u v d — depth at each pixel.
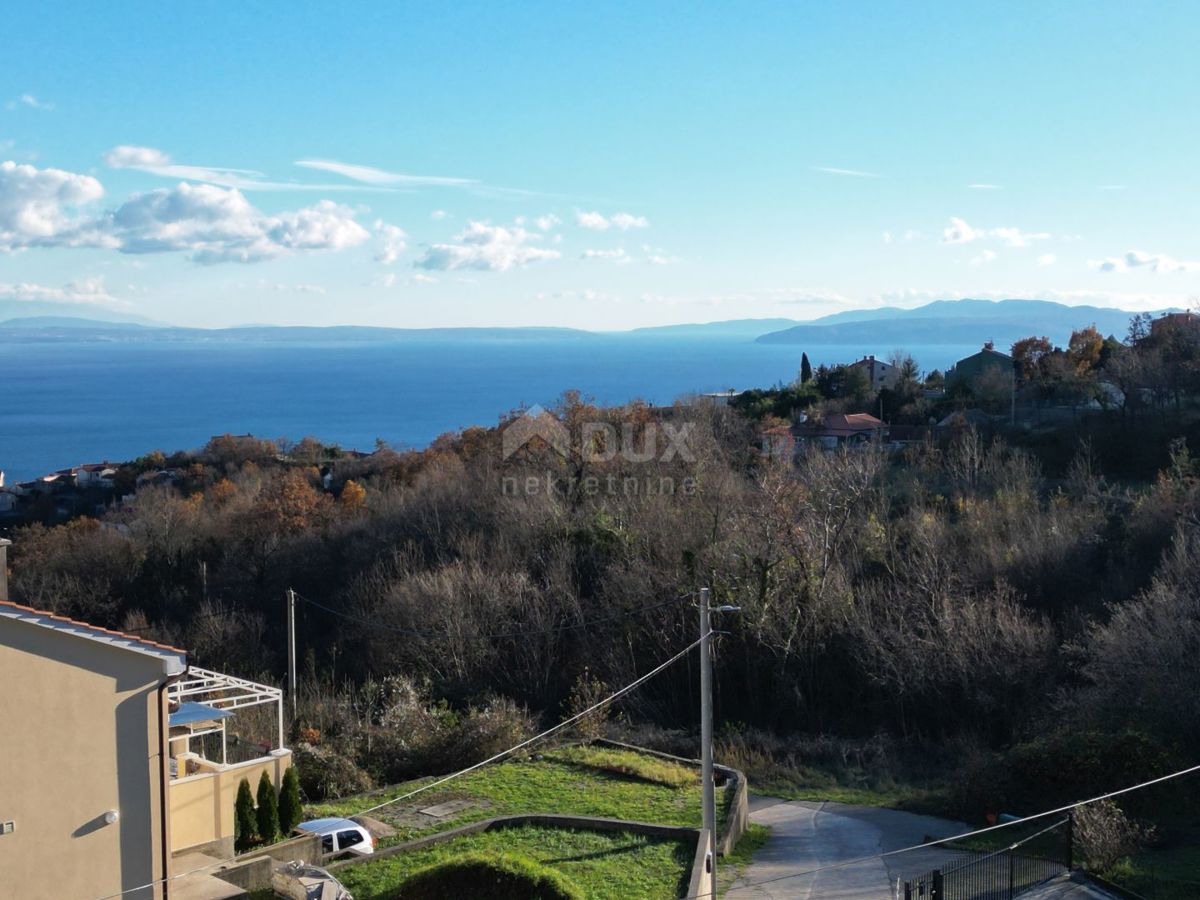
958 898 18.02
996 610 37.19
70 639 13.91
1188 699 27.52
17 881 13.47
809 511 43.19
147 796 14.58
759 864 22.11
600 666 41.84
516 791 26.47
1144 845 21.08
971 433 60.66
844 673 39.56
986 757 27.73
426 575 46.31
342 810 24.91
